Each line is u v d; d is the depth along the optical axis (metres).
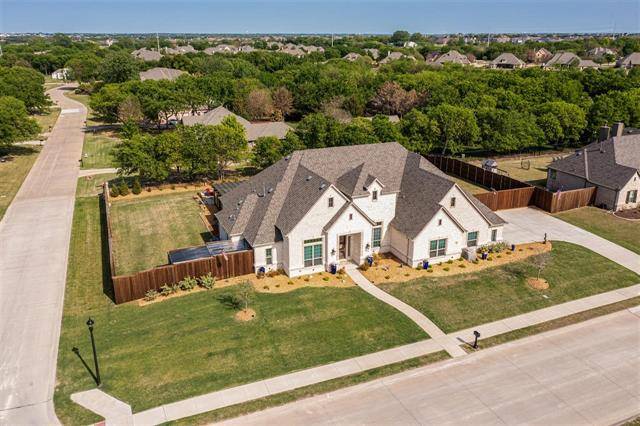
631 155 53.78
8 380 25.12
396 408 23.28
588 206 52.25
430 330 29.58
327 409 23.17
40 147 80.94
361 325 29.95
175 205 52.38
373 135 65.38
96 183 60.56
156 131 93.50
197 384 24.77
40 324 30.16
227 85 110.19
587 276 36.38
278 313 31.19
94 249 41.28
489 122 71.44
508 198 51.16
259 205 39.03
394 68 146.62
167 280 33.81
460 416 22.83
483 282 35.44
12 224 46.78
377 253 39.78
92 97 101.12
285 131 79.81
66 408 23.22
